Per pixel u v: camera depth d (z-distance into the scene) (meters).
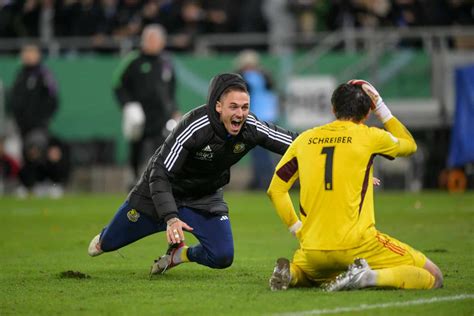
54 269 26.19
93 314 18.55
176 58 62.22
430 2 62.56
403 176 59.78
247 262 27.30
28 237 36.06
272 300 19.31
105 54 65.31
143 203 23.02
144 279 23.66
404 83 60.12
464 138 55.88
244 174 62.03
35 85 60.06
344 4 63.50
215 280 23.31
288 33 68.38
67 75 63.16
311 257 20.02
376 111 20.86
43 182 62.09
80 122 63.06
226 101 21.06
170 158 21.41
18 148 63.66
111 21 66.25
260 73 57.59
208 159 21.89
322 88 60.69
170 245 23.94
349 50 62.56
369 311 17.94
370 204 19.95
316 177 19.88
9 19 68.12
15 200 56.66
